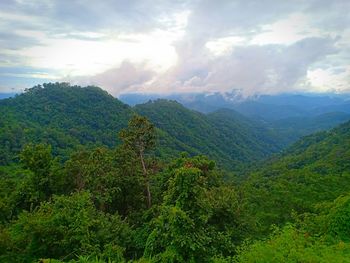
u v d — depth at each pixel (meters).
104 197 22.55
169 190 16.30
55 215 15.80
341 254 10.37
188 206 15.16
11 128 97.88
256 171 111.19
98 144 110.56
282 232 12.67
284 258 9.81
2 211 23.33
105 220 18.44
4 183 30.84
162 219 14.55
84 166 24.70
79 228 15.29
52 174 25.17
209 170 26.83
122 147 26.23
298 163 107.19
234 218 19.77
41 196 24.66
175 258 13.38
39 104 138.62
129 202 25.77
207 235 15.40
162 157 99.94
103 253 14.77
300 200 26.84
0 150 79.50
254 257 10.19
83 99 150.25
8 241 15.13
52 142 98.94
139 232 19.33
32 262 14.48
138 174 25.31
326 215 15.62
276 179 60.25
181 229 13.82
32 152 25.39
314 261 9.63
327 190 30.77
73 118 134.00
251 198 29.42
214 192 21.25
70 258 15.00
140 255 18.78
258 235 20.44
